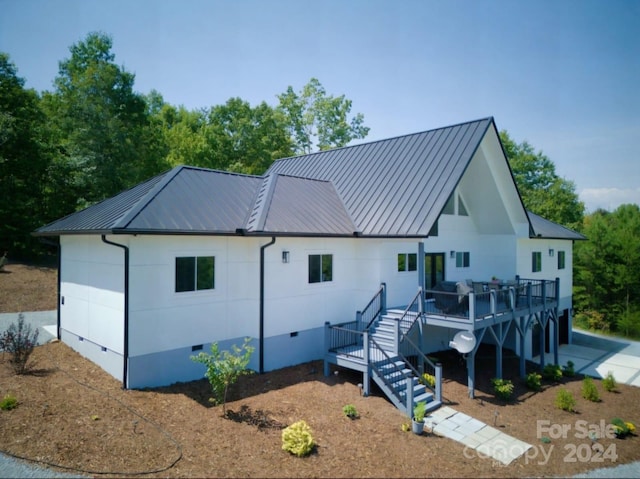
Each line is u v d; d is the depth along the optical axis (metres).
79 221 13.54
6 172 28.39
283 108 47.47
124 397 10.05
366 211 16.50
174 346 11.52
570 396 13.29
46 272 26.36
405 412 10.94
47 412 8.86
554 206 44.75
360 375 13.25
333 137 47.56
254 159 40.84
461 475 8.16
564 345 25.19
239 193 14.98
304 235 13.38
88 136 29.84
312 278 14.62
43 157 29.69
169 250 11.40
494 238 20.61
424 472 8.04
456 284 15.36
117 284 11.12
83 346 13.29
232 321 12.91
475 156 17.67
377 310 15.30
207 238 12.23
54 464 7.10
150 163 36.12
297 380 12.44
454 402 12.68
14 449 7.43
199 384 11.56
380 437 9.31
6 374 11.18
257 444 8.31
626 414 13.26
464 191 19.62
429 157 17.33
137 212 10.95
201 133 41.81
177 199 12.56
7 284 22.81
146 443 7.96
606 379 16.11
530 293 16.58
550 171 49.53
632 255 34.31
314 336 14.71
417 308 15.23
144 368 10.91
